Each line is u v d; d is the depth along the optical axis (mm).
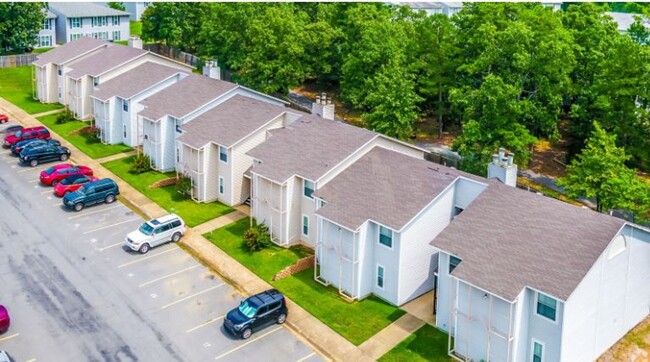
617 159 49688
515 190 38438
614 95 60469
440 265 36594
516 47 62219
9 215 51312
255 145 53562
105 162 62719
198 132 54844
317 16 96875
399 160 44562
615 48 61344
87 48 81375
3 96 84625
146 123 60562
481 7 71062
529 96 63031
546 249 33750
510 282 32406
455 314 34906
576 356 33375
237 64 88312
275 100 62094
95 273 43188
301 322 38156
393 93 63656
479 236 35875
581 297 32125
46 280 42062
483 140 58906
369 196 41594
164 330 37156
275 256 45625
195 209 53188
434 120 79812
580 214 35469
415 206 39344
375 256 40281
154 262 44844
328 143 47875
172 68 69812
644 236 35938
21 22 105000
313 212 46094
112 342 35906
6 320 36281
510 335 32344
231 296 40844
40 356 34531
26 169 61000
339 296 40812
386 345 36031
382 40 74812
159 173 60094
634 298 37344
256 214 49312
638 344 36656
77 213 52250
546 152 68750
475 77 71875
